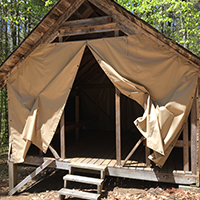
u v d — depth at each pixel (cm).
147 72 401
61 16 455
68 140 692
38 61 484
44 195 468
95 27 439
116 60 420
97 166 421
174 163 454
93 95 905
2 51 969
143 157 495
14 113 505
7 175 651
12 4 912
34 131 468
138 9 1027
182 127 387
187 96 376
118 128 427
